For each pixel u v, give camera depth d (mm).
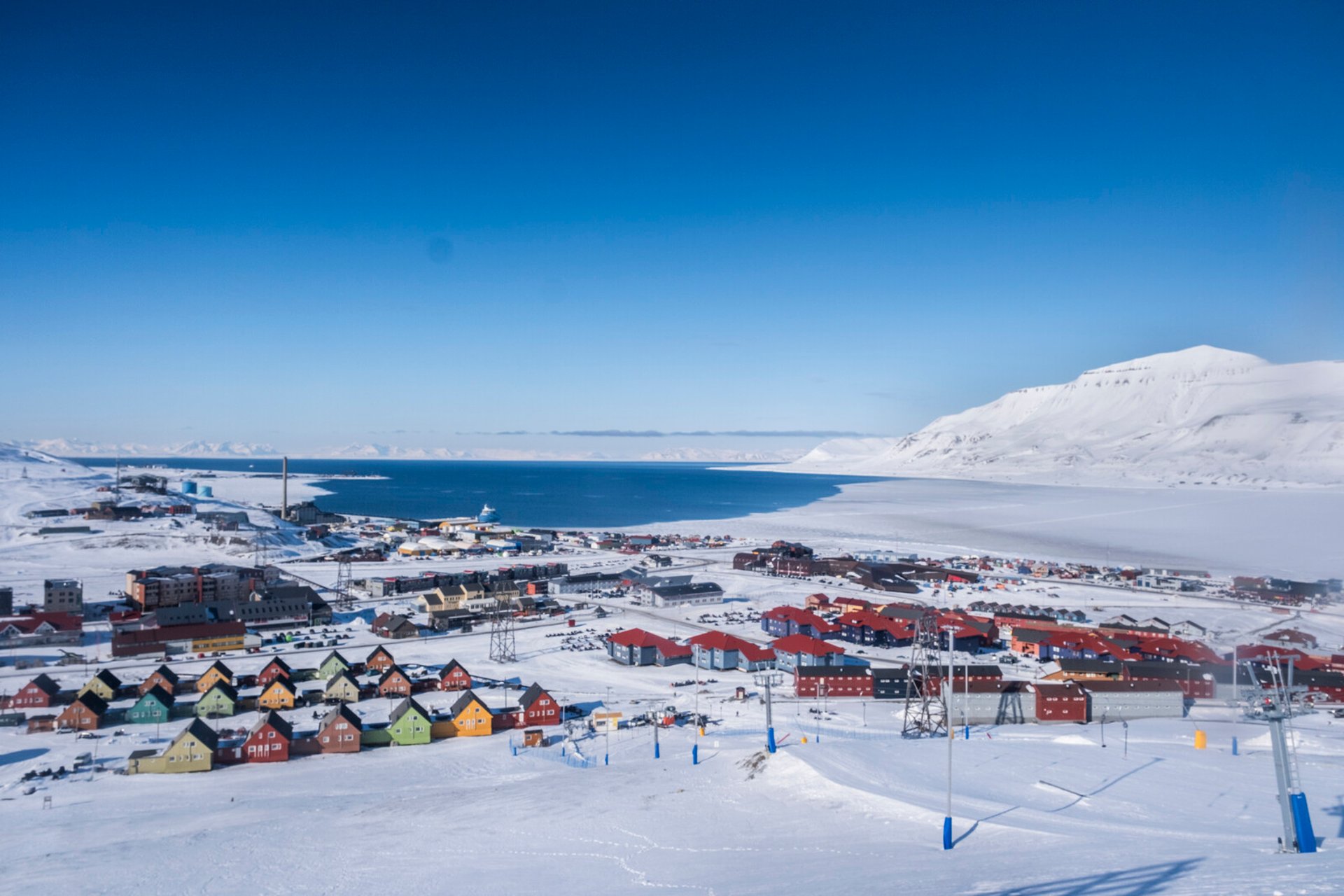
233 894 36750
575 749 69000
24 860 43219
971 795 43781
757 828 39844
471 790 54844
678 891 31125
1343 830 36812
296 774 62906
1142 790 45906
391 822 46688
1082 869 27984
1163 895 23172
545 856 38500
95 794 57469
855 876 30016
